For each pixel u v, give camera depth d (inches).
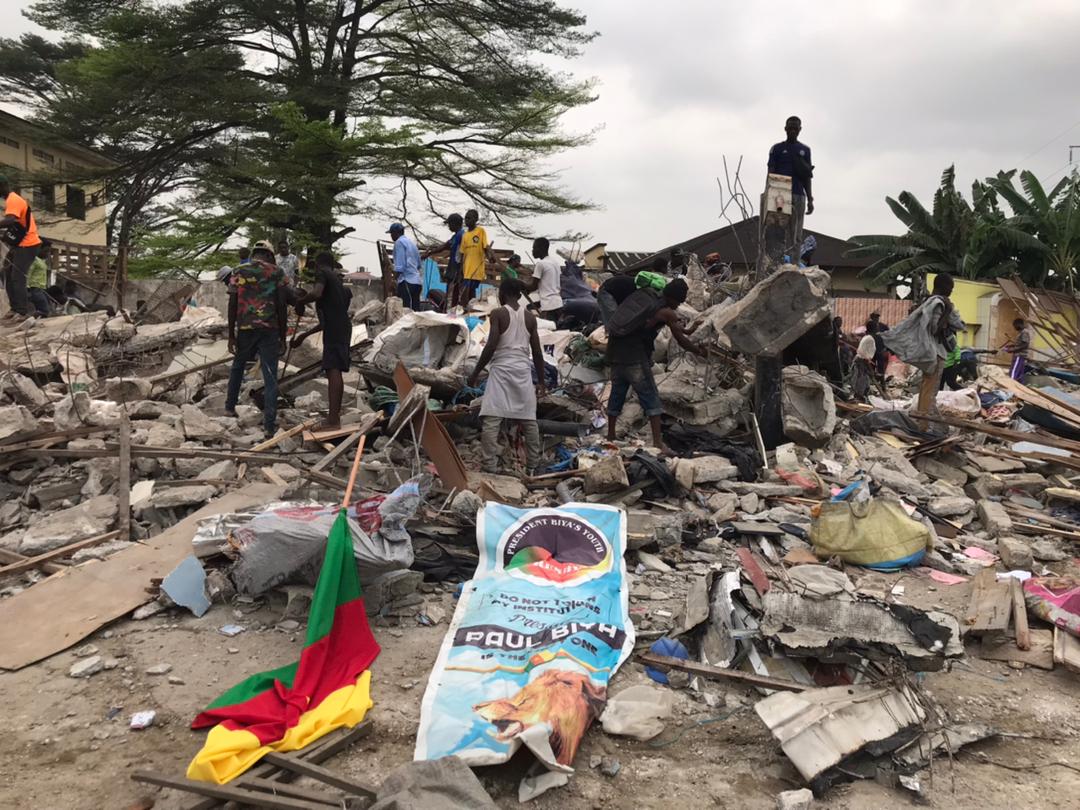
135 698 157.2
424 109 983.6
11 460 263.6
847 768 142.2
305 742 141.6
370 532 186.9
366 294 650.8
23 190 1076.5
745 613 179.0
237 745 135.4
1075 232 994.7
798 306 311.4
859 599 169.5
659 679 170.7
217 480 253.3
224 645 176.6
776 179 379.6
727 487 284.8
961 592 218.7
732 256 1174.3
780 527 254.7
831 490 289.7
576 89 1035.9
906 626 161.9
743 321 313.0
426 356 319.9
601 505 227.1
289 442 286.2
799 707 148.1
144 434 277.4
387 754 142.7
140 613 187.9
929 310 359.3
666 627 192.1
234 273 295.6
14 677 164.4
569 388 358.6
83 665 166.2
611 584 201.0
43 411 305.9
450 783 124.9
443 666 163.8
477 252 484.1
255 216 906.7
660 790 136.9
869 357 487.5
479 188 1042.7
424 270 556.1
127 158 1002.7
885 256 1218.6
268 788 130.1
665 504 264.8
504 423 306.0
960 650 157.5
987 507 285.4
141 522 237.5
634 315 296.7
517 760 141.9
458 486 253.1
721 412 337.1
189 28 924.0
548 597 191.5
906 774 142.7
